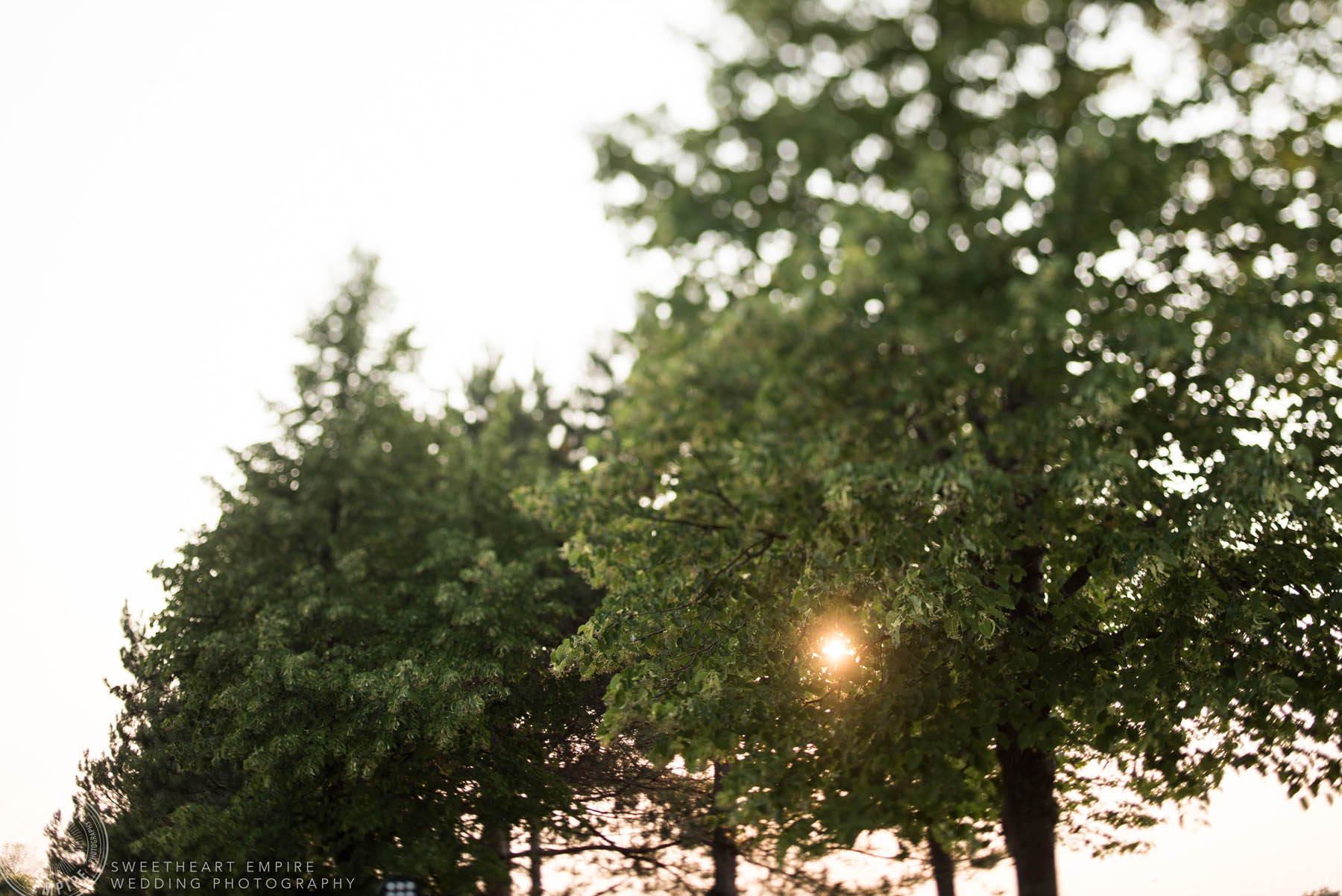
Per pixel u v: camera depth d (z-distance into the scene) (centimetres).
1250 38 1254
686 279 1183
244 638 1681
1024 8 1270
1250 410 1081
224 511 2017
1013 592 1194
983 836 1420
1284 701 1095
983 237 1102
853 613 1230
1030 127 1201
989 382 1095
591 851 1850
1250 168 1238
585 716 1838
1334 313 1114
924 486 1030
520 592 1811
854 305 1082
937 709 1200
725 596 1252
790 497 1150
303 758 1484
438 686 1490
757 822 1309
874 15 1319
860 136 1252
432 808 1617
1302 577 1135
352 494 2139
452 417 2606
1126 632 1187
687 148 1270
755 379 1152
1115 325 1055
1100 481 1006
